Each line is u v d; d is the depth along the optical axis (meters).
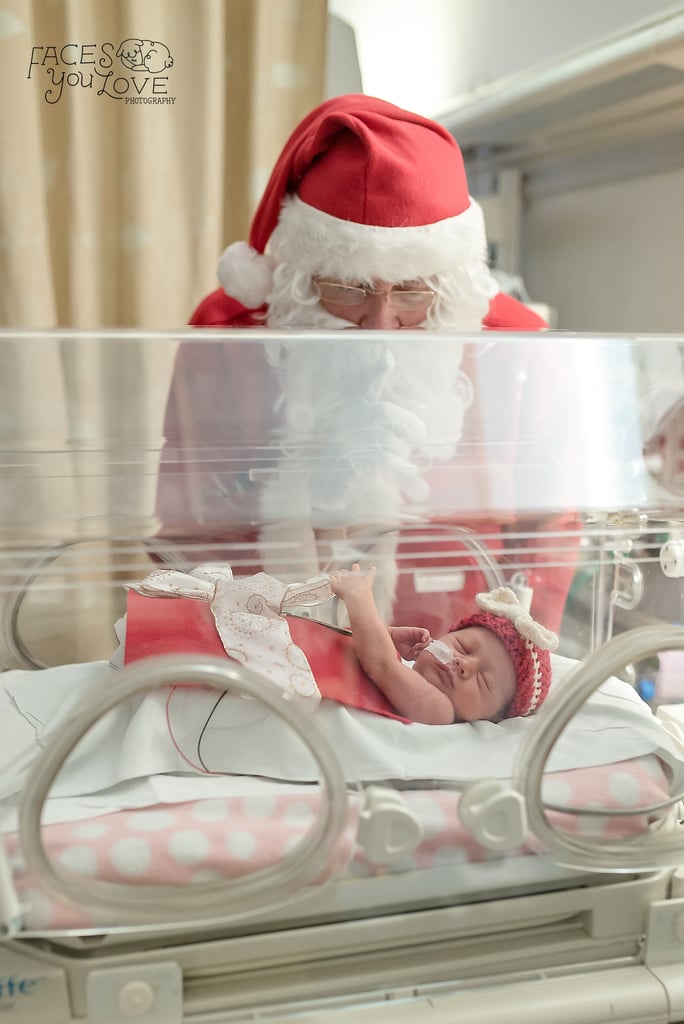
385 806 0.66
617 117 1.60
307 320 1.11
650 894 0.78
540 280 2.16
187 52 1.53
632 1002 0.74
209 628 0.85
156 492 0.84
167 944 0.70
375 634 0.87
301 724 0.65
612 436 0.90
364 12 1.93
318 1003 0.72
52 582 0.83
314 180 1.07
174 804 0.74
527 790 0.71
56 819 0.71
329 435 0.86
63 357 0.82
